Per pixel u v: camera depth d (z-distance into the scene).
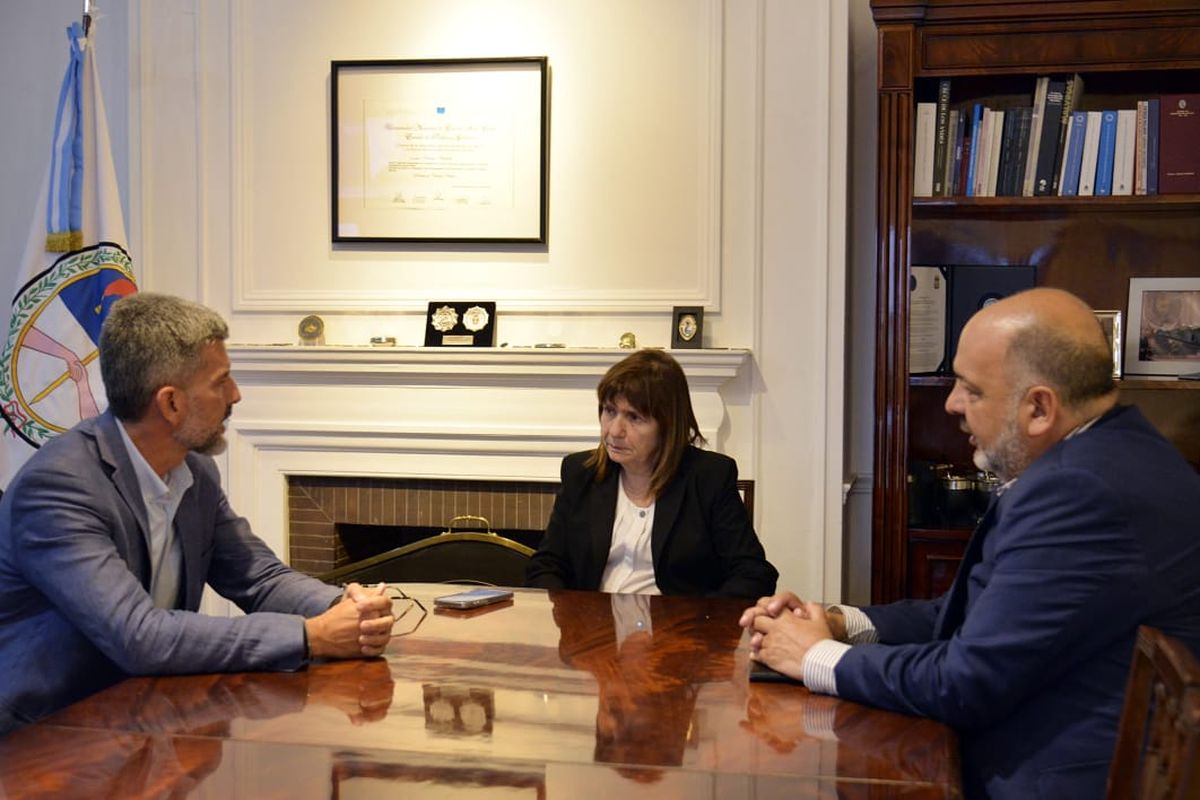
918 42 3.14
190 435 1.91
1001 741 1.55
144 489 1.94
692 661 1.78
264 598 2.09
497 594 2.25
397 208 3.55
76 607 1.71
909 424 3.44
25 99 3.90
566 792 1.22
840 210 3.30
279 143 3.61
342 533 3.69
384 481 3.59
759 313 3.36
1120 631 1.49
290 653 1.70
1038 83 3.19
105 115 3.60
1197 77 3.32
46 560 1.75
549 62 3.48
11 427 3.33
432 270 3.56
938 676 1.50
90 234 3.40
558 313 3.49
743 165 3.38
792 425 3.36
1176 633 1.49
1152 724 1.17
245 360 3.53
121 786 1.24
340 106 3.55
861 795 1.23
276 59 3.60
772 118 3.35
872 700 1.56
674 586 2.59
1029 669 1.48
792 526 3.37
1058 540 1.49
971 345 1.68
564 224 3.49
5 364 3.35
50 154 3.77
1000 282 3.36
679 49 3.41
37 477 1.78
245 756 1.33
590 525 2.64
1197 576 1.50
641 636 1.94
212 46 3.61
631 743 1.39
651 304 3.44
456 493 3.56
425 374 3.47
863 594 3.67
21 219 3.92
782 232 3.35
